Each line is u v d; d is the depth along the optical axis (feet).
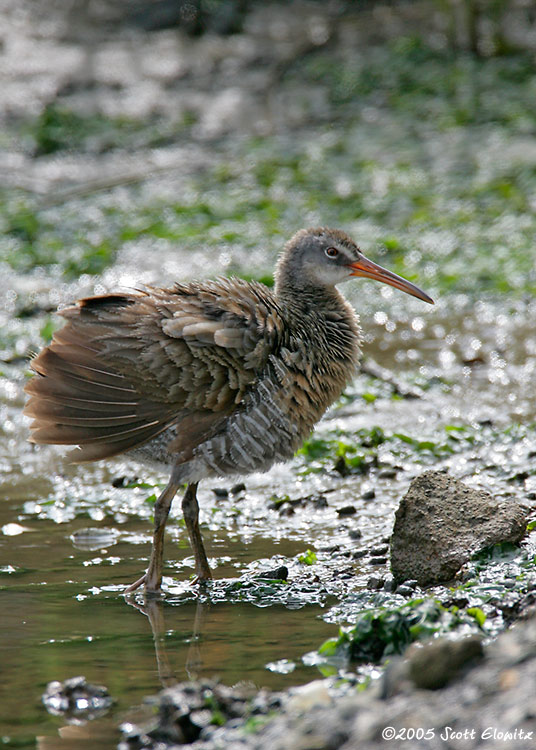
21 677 25.54
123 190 85.66
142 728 22.94
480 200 78.84
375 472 41.19
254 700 23.40
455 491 31.65
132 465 44.06
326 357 34.65
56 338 31.19
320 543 34.50
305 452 43.16
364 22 120.37
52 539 35.91
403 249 70.49
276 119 101.40
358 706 22.27
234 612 29.32
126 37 124.57
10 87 110.73
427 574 30.30
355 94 105.40
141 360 31.04
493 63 110.11
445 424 45.80
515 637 24.06
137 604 30.22
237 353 31.71
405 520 31.07
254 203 80.53
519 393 49.37
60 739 22.71
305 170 87.45
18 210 80.48
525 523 31.09
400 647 25.71
